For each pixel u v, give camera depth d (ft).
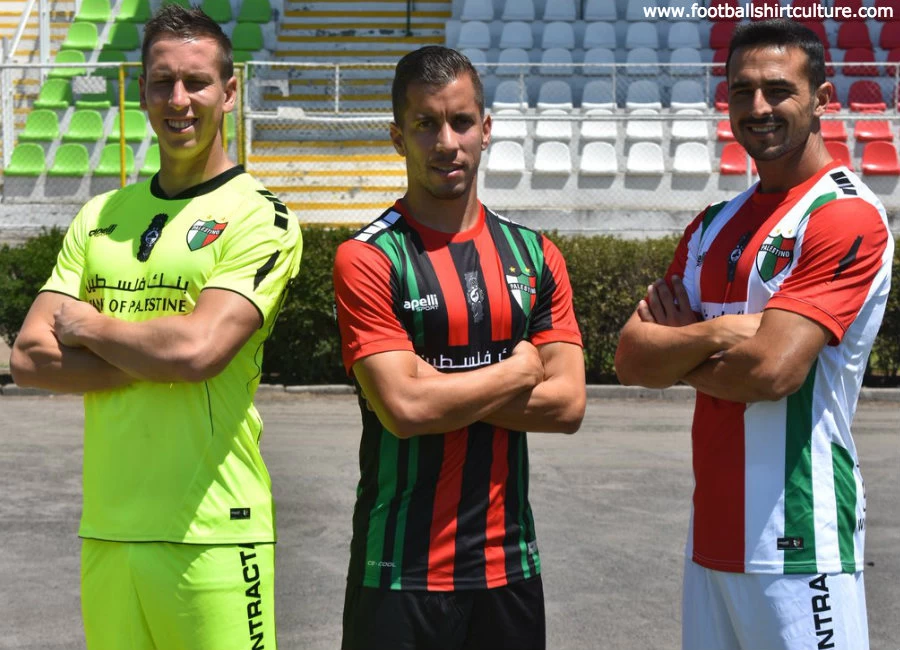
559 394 10.37
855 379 10.30
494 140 59.31
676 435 31.71
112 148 59.62
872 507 23.40
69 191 59.41
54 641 15.99
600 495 24.39
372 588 10.02
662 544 20.72
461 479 10.03
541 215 55.01
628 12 70.95
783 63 10.25
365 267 10.17
